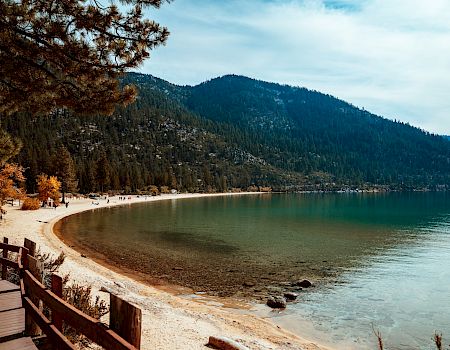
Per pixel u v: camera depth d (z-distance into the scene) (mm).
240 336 13297
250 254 32750
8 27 6930
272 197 167125
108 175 127750
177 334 11844
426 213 85125
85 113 8289
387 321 17312
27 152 110625
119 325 3029
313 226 57156
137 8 7273
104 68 7801
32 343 5391
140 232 45375
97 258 28734
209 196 167875
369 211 89375
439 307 19438
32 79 7883
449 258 33156
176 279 23469
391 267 29156
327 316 17750
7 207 66812
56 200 74000
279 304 18781
